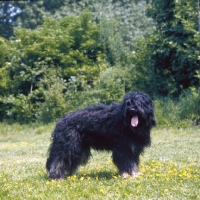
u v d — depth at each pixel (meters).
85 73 21.14
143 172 8.59
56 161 8.19
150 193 6.92
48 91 19.78
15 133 18.92
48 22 23.56
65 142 8.13
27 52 21.42
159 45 19.72
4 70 21.72
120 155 7.98
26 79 21.22
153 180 7.82
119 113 7.98
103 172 8.98
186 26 17.58
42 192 7.23
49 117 19.98
